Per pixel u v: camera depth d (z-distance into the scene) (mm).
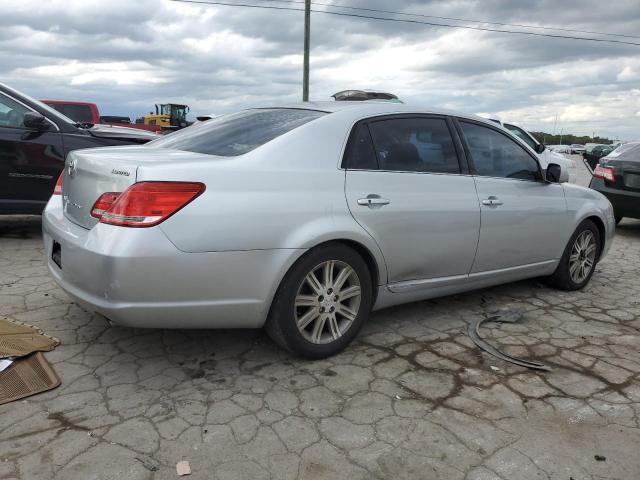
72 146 5938
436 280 3783
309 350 3193
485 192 3971
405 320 4027
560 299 4707
